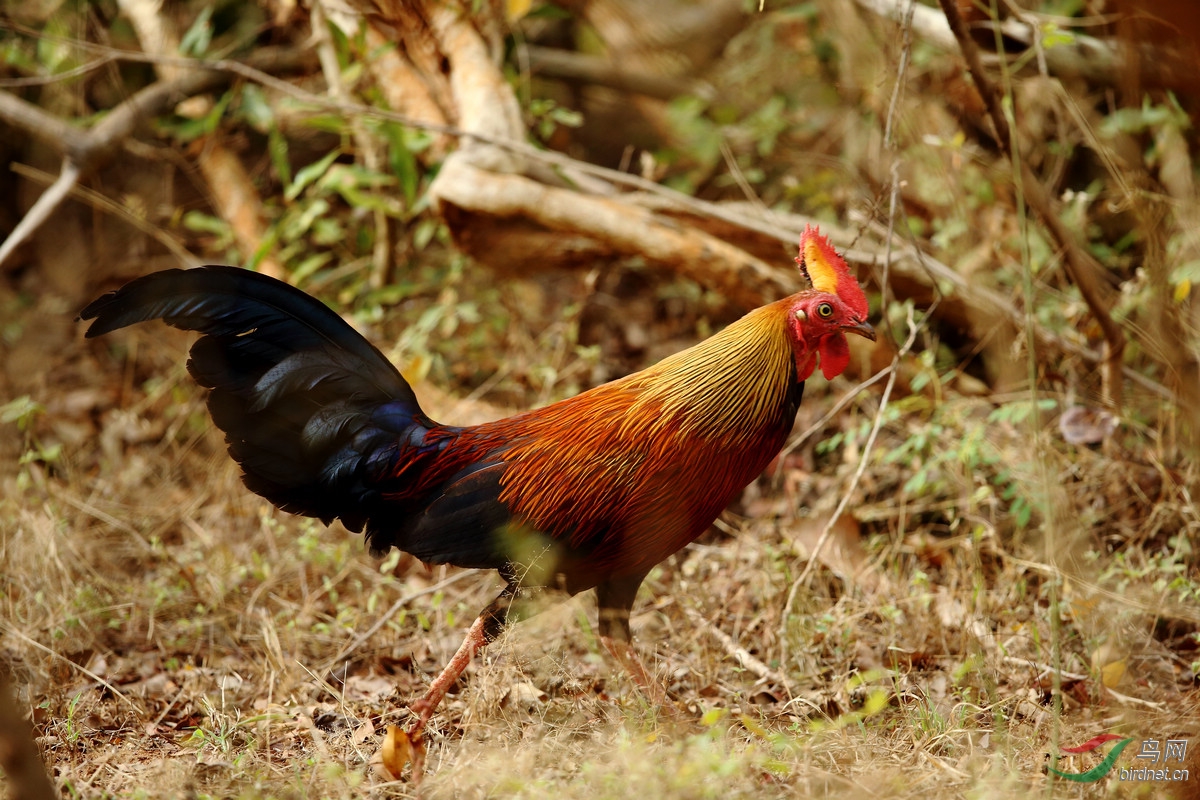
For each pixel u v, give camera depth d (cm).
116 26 1545
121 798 680
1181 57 632
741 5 1656
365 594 1033
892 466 1127
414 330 1302
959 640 890
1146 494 1013
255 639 951
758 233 1189
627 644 791
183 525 1166
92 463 1283
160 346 1427
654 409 760
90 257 1578
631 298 1559
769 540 1073
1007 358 1011
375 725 803
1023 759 712
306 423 795
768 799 655
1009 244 1208
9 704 522
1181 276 882
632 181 1170
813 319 769
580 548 766
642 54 1694
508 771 685
